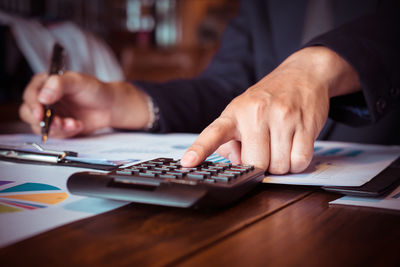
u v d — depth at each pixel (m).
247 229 0.29
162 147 0.66
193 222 0.31
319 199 0.39
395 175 0.47
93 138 0.81
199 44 4.40
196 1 4.41
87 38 1.77
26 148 0.61
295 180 0.44
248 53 1.29
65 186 0.40
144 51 3.72
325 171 0.49
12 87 1.54
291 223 0.31
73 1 2.66
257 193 0.41
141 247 0.25
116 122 0.90
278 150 0.46
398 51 0.59
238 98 0.49
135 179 0.35
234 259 0.24
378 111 0.59
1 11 1.52
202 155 0.41
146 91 0.93
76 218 0.31
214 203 0.33
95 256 0.24
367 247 0.26
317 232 0.29
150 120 0.93
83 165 0.49
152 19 4.30
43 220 0.30
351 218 0.32
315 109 0.49
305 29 1.20
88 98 0.84
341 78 0.55
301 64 0.54
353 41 0.57
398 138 1.07
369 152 0.66
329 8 1.17
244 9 1.38
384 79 0.58
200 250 0.25
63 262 0.23
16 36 1.50
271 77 0.53
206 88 1.09
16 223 0.29
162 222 0.31
